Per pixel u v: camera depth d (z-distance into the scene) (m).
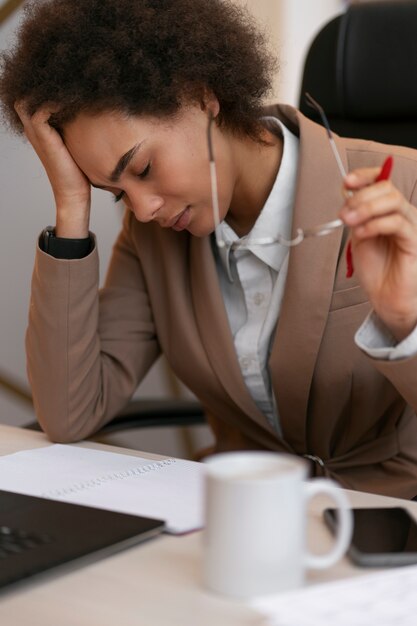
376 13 1.67
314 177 1.30
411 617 0.60
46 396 1.29
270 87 1.34
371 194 0.92
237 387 1.36
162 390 2.32
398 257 0.97
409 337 0.98
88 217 1.33
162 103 1.14
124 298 1.48
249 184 1.35
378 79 1.66
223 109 1.24
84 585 0.69
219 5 1.26
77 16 1.19
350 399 1.34
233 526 0.65
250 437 1.44
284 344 1.31
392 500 0.92
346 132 1.70
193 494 0.92
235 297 1.42
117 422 1.46
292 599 0.63
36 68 1.23
